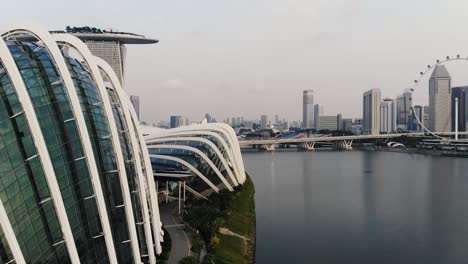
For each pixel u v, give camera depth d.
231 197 140.00
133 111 79.38
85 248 58.25
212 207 117.69
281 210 149.00
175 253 85.50
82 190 59.41
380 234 119.88
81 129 57.69
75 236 56.34
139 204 77.12
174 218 113.44
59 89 58.84
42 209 50.97
